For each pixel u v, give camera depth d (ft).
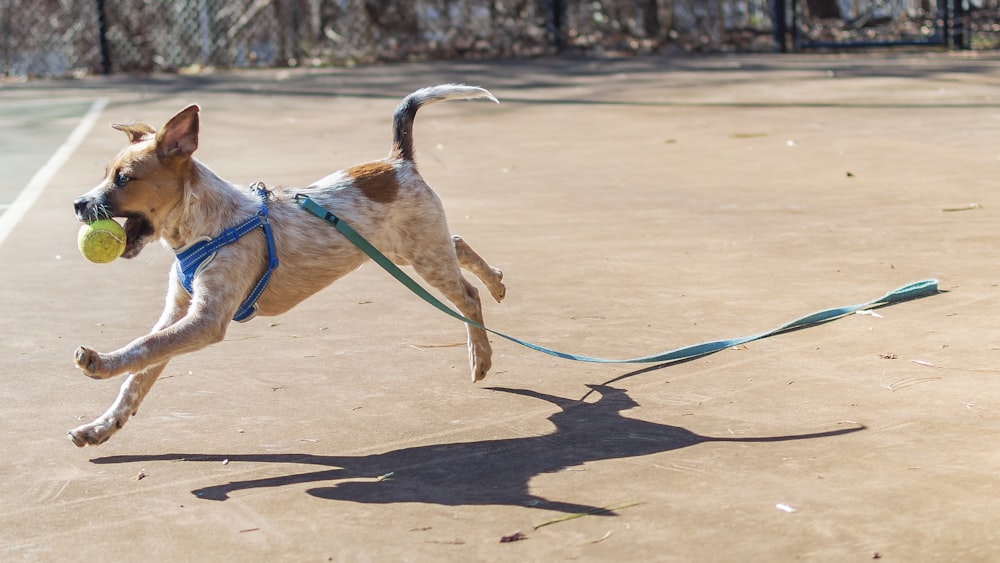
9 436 15.88
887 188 31.91
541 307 21.77
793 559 11.62
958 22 76.02
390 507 13.29
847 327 19.56
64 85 69.10
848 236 26.35
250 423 16.29
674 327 20.17
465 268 19.47
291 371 18.48
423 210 17.92
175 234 15.92
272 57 80.18
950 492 12.96
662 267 24.38
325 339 20.13
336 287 23.57
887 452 14.23
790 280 22.86
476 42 80.64
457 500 13.42
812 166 35.94
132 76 74.90
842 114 46.83
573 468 14.25
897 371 17.25
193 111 15.43
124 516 13.33
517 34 80.48
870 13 83.61
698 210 30.25
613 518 12.73
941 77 57.88
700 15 80.84
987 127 41.83
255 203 16.28
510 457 14.74
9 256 26.94
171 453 15.28
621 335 19.86
